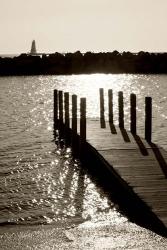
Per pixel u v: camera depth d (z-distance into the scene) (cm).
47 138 1909
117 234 769
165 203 834
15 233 795
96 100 3734
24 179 1246
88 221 896
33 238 760
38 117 2623
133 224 843
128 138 1475
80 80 5844
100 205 1013
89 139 1454
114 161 1163
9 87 4822
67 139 1773
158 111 2855
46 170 1352
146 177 1014
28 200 1057
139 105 3259
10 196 1088
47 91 4438
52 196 1090
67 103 1781
